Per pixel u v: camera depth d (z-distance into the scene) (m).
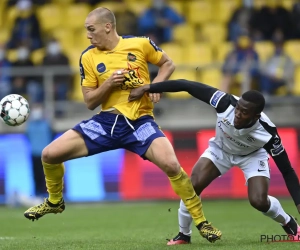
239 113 23.16
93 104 24.48
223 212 44.72
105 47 24.61
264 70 54.31
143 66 24.89
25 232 34.44
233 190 52.75
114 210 47.69
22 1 64.50
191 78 58.19
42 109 53.69
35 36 62.59
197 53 63.34
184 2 68.69
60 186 25.62
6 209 50.12
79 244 26.53
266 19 62.78
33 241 28.38
